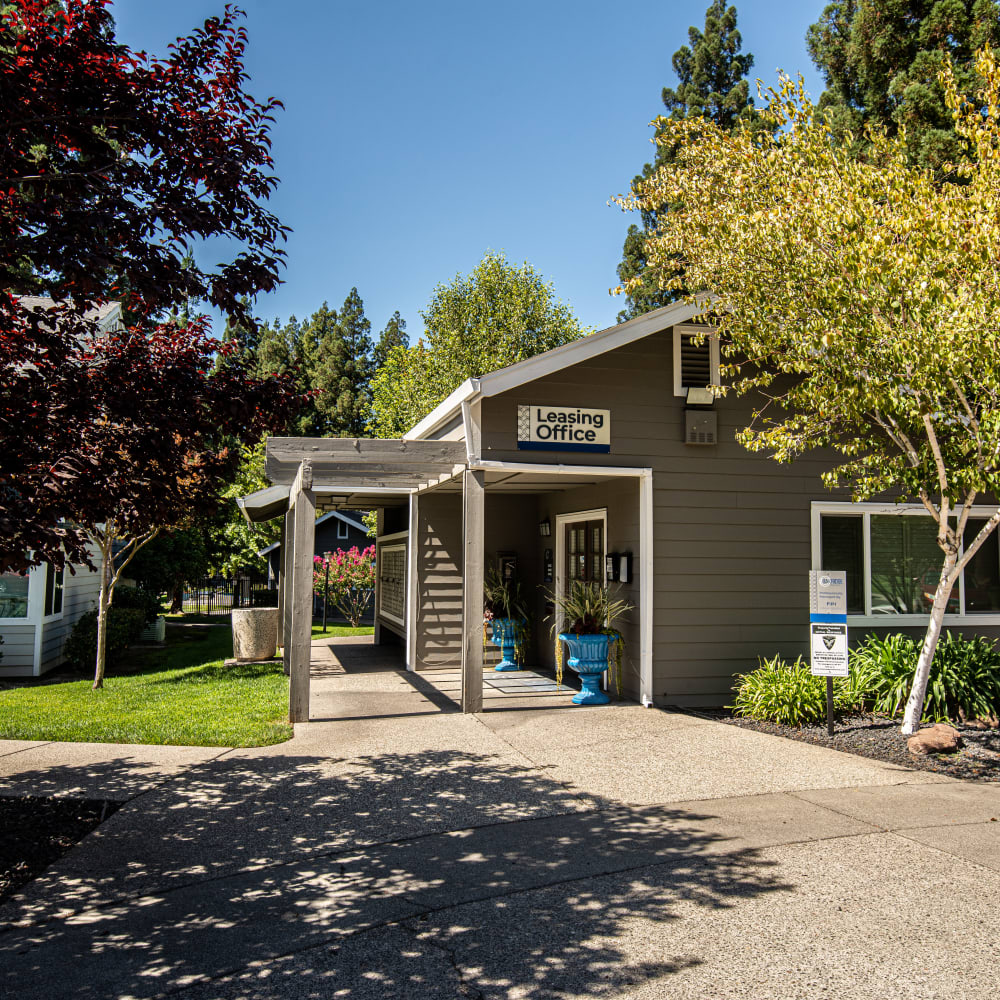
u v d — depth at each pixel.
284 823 5.27
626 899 4.04
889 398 6.79
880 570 9.98
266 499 12.94
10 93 4.06
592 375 9.12
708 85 26.78
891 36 18.97
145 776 6.41
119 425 5.05
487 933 3.68
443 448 8.73
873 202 7.07
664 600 9.21
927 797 5.77
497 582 12.81
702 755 6.95
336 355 47.19
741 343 8.23
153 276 4.43
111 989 3.23
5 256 4.32
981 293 6.42
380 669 12.81
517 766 6.62
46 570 13.15
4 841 4.97
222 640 18.78
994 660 8.77
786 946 3.53
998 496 6.97
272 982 3.27
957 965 3.36
